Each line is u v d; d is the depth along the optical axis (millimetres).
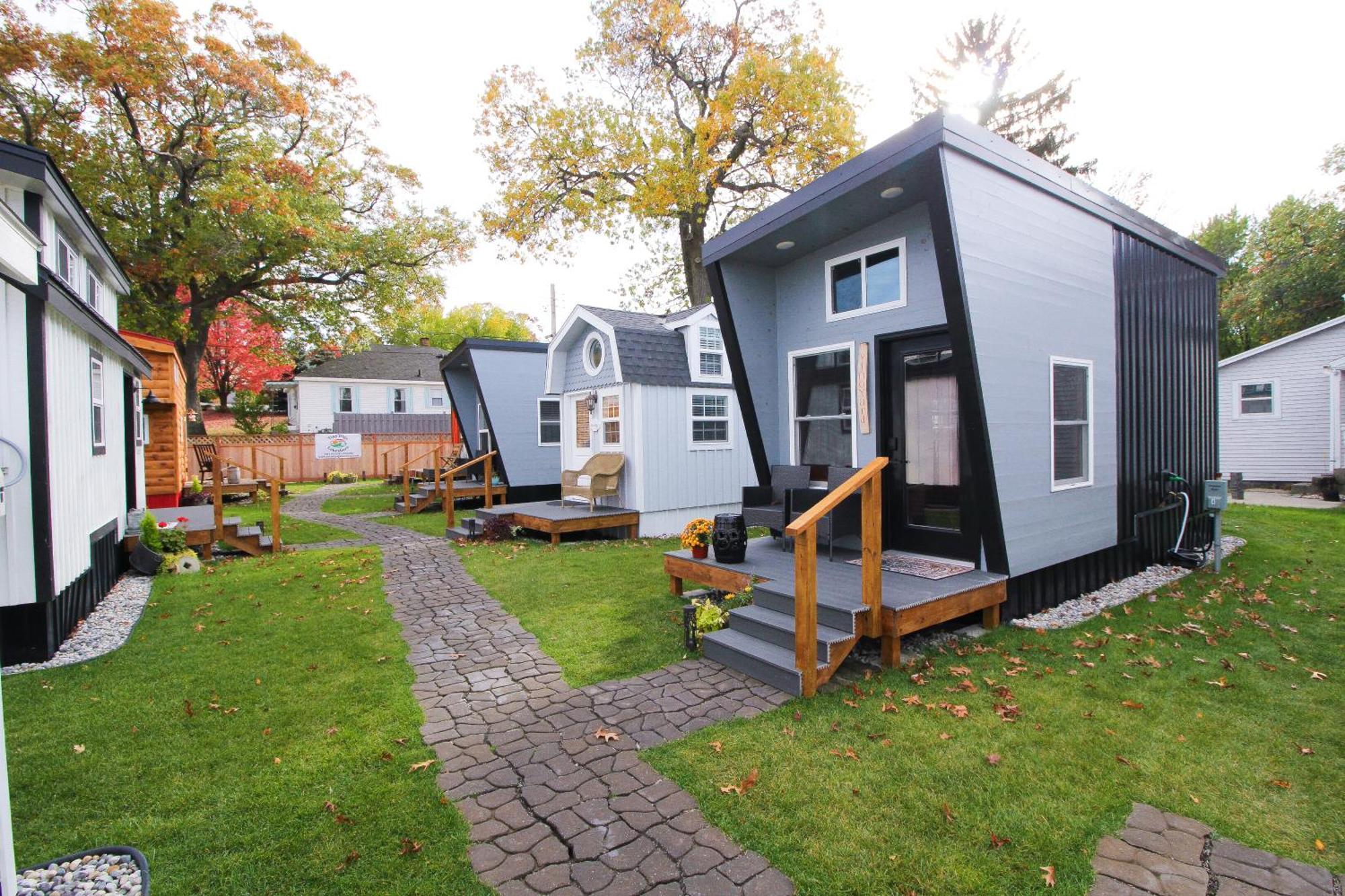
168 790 2715
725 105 15383
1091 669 3904
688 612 4348
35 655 4312
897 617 3941
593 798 2617
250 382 28281
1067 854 2230
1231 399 15352
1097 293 5719
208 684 3898
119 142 16297
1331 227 19844
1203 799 2553
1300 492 13383
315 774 2836
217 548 8555
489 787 2713
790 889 2072
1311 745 2953
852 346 5762
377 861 2248
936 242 4277
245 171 16922
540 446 13391
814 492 5582
